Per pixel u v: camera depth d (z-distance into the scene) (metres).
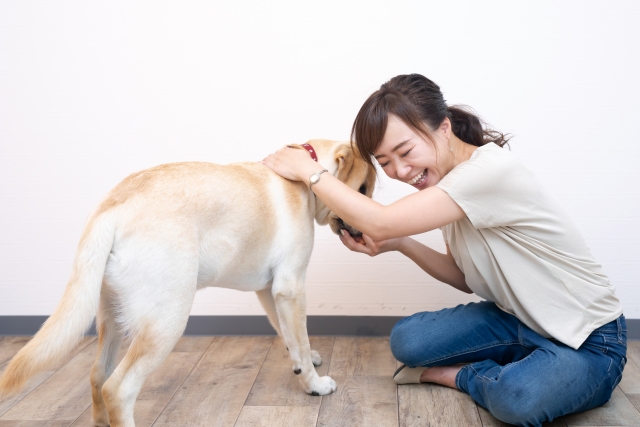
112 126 2.33
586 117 2.20
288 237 1.70
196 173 1.52
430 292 2.35
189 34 2.29
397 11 2.22
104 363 1.53
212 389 1.84
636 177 2.20
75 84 2.32
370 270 2.36
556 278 1.57
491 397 1.54
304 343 1.75
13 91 2.32
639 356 2.05
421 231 1.51
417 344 1.77
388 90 1.52
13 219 2.38
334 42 2.26
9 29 2.30
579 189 2.23
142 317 1.36
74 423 1.62
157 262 1.36
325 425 1.58
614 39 2.15
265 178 1.69
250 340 2.33
